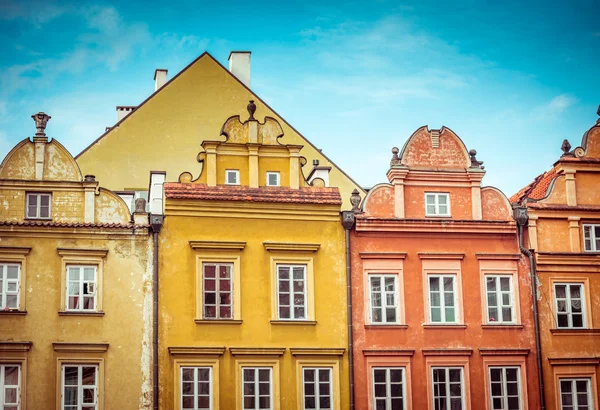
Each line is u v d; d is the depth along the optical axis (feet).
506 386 140.97
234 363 134.62
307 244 139.23
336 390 136.26
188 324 134.31
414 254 142.51
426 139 147.02
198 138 178.60
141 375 131.85
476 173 146.30
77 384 130.72
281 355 135.85
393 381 138.51
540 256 145.07
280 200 139.85
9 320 130.72
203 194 138.10
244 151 141.28
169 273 135.23
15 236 132.87
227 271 137.28
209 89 181.27
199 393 132.98
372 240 142.10
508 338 142.20
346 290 139.54
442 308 142.00
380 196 143.84
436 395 139.13
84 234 134.41
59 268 132.98
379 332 139.23
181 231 136.77
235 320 135.44
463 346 140.87
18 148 135.85
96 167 174.29
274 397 134.62
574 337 144.05
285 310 137.80
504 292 143.95
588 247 147.64
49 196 135.13
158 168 175.94
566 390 142.82
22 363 129.90
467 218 145.07
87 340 131.75
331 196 141.79
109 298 133.28
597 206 148.87
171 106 179.22
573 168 149.69
